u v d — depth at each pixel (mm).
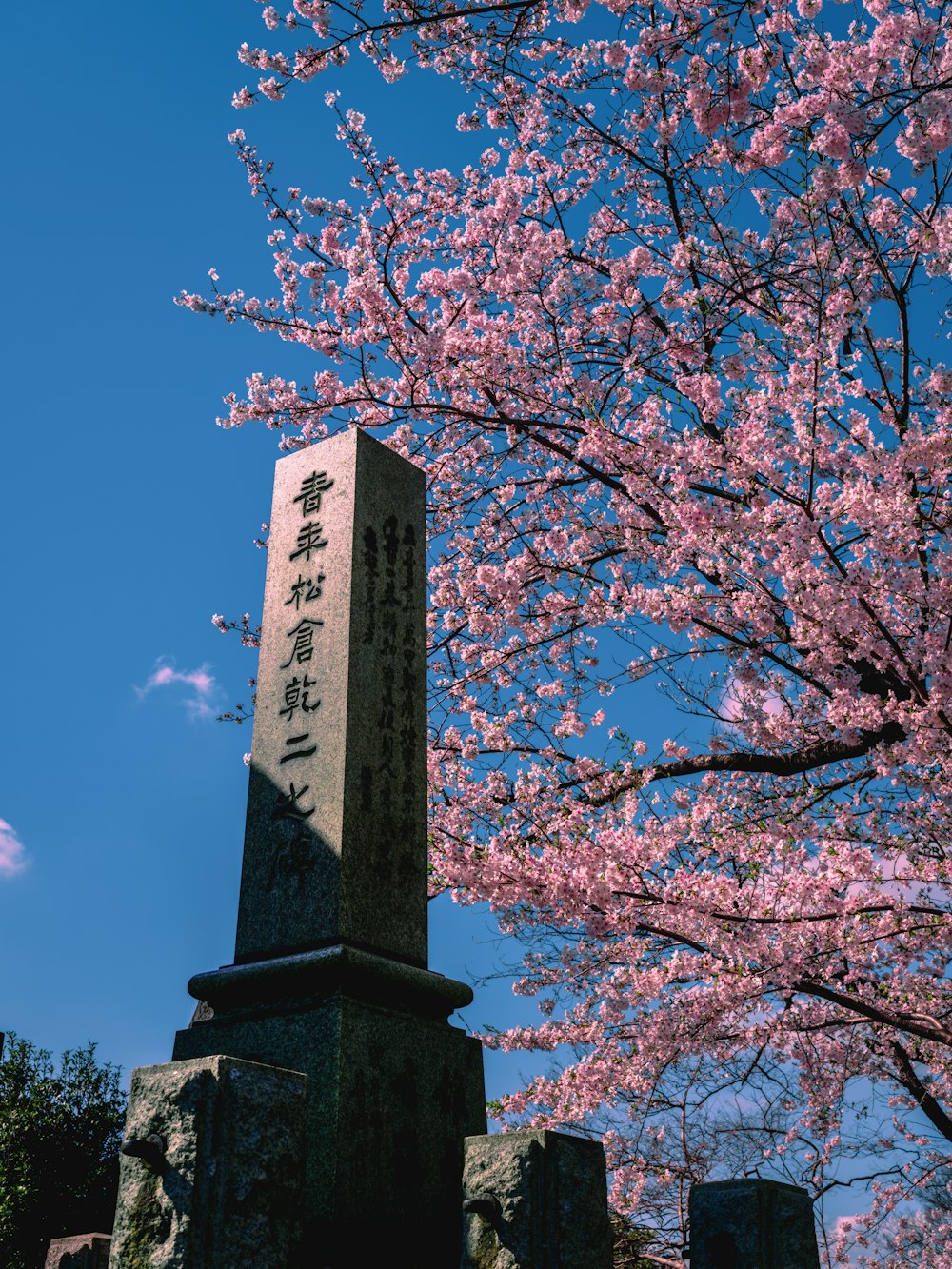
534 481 8891
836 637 6285
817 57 6055
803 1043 8602
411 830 4793
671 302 7059
